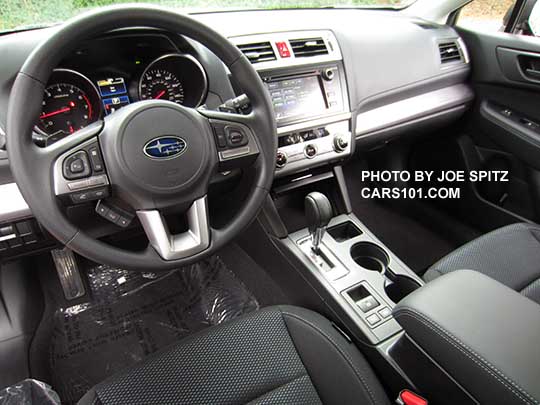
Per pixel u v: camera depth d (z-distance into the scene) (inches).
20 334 49.1
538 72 57.1
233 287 59.4
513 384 23.1
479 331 26.1
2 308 50.1
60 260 56.7
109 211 31.9
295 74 48.9
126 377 31.8
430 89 62.4
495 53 61.6
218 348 33.8
